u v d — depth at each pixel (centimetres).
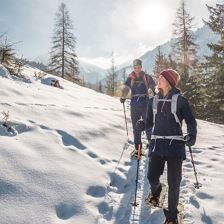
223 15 3102
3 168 468
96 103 1322
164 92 445
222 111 2683
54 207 436
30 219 399
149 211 481
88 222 429
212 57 2744
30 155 530
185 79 2984
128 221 452
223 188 572
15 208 409
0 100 767
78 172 540
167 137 433
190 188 568
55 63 4272
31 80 1269
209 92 2706
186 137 418
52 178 491
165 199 517
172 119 434
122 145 789
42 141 600
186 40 4128
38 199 438
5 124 607
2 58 1253
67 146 629
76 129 740
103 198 500
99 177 554
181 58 4097
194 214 471
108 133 827
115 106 1438
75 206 454
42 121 713
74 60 4316
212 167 702
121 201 507
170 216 428
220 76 2641
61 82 1919
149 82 770
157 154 436
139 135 737
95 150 676
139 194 541
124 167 650
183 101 432
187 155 799
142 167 671
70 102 1084
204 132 1201
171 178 432
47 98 983
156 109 445
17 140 569
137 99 763
